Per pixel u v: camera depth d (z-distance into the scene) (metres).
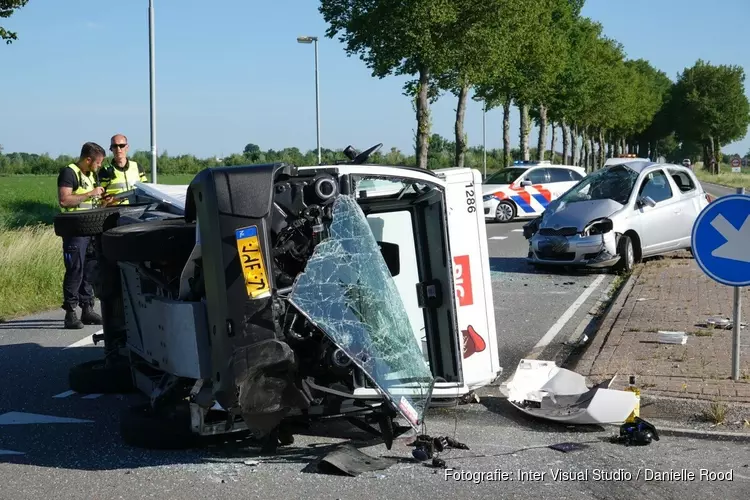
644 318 9.16
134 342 6.46
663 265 14.06
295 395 4.90
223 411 5.52
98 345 9.22
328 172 5.16
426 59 27.77
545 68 38.69
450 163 59.81
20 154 93.44
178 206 6.66
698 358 7.20
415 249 6.00
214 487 4.85
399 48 27.66
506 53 30.80
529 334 9.27
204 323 5.03
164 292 5.64
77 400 6.97
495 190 26.00
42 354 8.81
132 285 6.41
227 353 4.76
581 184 14.91
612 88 61.41
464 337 6.05
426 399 5.16
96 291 7.09
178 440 5.51
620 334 8.33
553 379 6.41
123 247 5.52
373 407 5.28
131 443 5.65
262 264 4.77
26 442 5.82
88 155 10.09
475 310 6.09
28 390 7.32
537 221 14.74
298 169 5.11
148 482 4.96
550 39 38.50
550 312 10.62
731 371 6.67
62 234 6.92
